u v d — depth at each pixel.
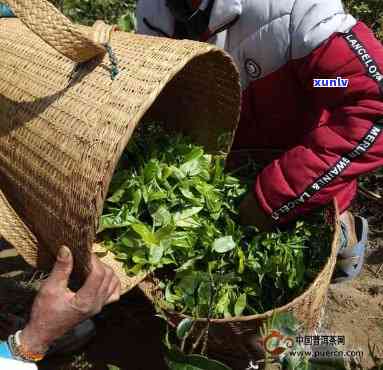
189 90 1.73
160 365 1.88
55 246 1.48
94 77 1.39
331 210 1.69
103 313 2.05
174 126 1.88
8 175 1.58
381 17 2.94
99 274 1.32
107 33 1.50
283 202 1.66
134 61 1.38
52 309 1.33
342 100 1.64
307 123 1.88
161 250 1.54
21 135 1.48
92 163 1.27
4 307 2.05
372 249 2.39
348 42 1.60
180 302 1.56
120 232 1.61
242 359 1.61
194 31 1.75
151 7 1.86
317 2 1.62
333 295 2.15
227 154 1.80
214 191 1.76
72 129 1.35
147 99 1.25
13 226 1.61
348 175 1.63
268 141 2.00
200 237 1.66
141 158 1.71
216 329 1.47
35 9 1.33
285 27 1.65
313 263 1.68
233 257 1.66
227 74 1.56
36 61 1.55
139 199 1.62
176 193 1.69
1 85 1.60
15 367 1.31
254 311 1.58
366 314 2.08
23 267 2.24
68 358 1.90
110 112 1.30
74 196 1.31
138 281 1.52
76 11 3.03
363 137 1.59
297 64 1.69
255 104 1.88
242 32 1.72
